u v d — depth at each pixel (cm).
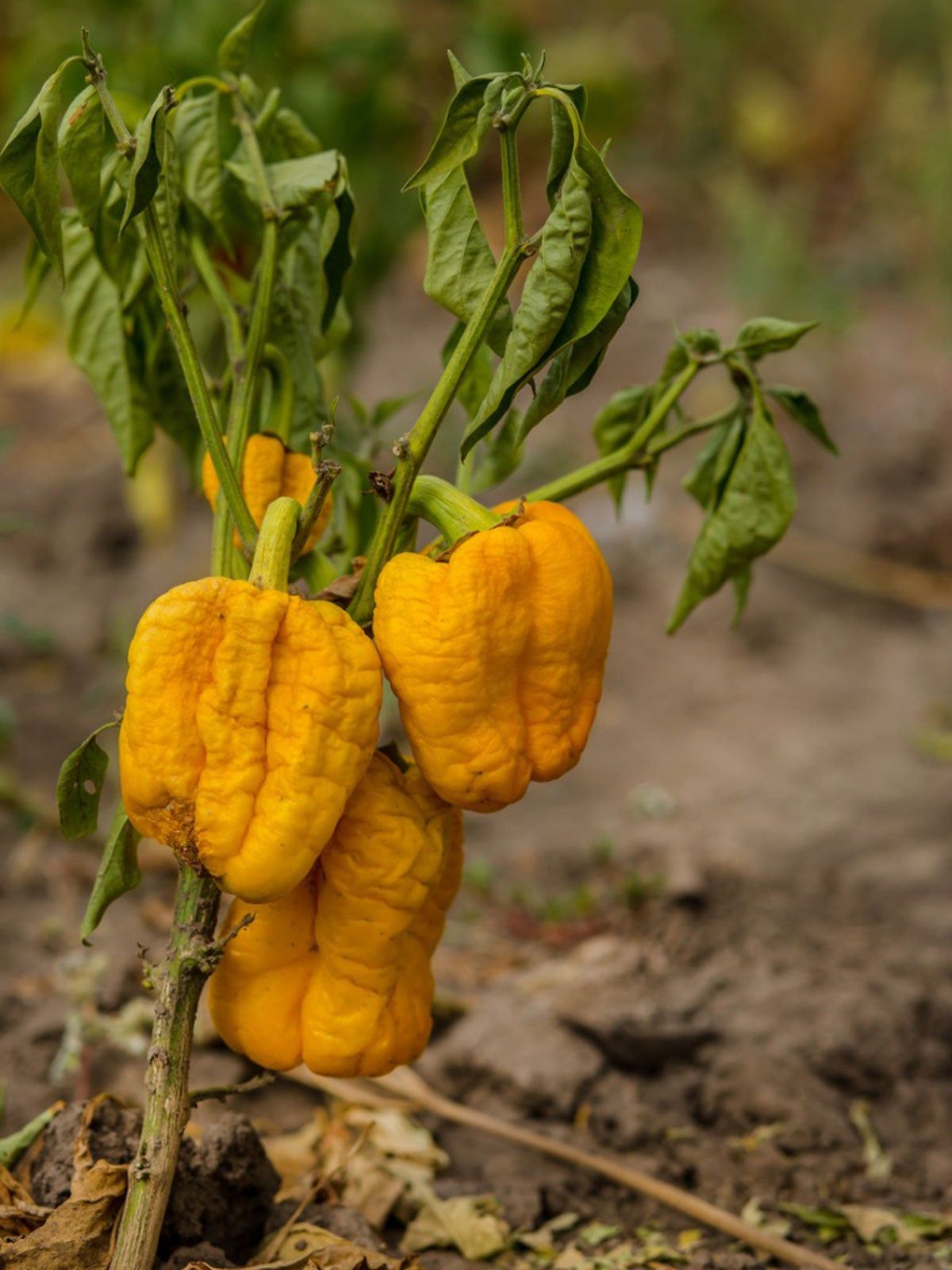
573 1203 233
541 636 164
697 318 741
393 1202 221
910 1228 223
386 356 709
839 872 352
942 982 298
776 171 970
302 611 155
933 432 613
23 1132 198
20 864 343
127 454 217
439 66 517
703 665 473
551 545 164
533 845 370
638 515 555
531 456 566
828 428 631
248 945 173
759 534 199
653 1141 252
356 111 445
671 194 931
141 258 201
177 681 152
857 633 490
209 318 398
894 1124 257
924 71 1009
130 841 182
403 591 159
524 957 314
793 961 305
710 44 995
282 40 432
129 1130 195
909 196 877
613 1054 270
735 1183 238
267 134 206
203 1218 191
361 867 166
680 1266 216
